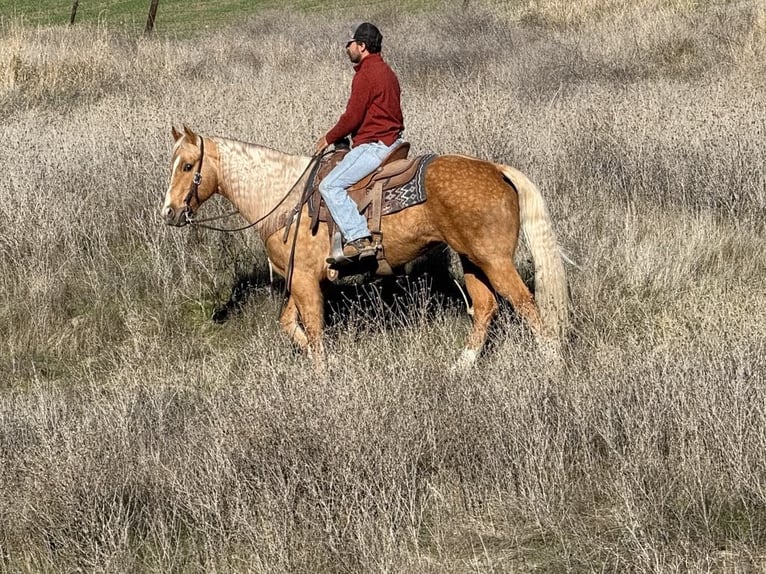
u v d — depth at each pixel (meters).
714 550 6.72
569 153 15.09
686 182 13.71
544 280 9.32
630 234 12.30
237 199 10.32
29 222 13.63
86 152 16.00
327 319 11.73
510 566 6.81
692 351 8.84
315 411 8.17
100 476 7.90
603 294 11.12
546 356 9.05
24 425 9.32
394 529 7.21
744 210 13.01
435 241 9.62
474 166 9.38
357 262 9.76
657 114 16.00
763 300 10.55
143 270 13.12
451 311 11.23
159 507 7.71
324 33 32.84
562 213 12.95
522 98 20.12
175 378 10.64
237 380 10.03
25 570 7.33
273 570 6.77
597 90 19.47
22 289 12.87
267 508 7.37
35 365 11.67
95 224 13.95
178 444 8.55
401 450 7.74
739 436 7.32
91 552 7.20
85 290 12.95
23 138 17.12
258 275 12.80
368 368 8.94
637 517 6.84
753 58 22.45
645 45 25.55
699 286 11.27
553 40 27.30
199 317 12.43
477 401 8.33
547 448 7.68
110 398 10.09
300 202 9.88
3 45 28.19
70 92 26.14
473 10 33.84
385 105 9.74
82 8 48.72
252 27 36.75
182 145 10.22
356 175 9.58
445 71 24.52
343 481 7.49
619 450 7.77
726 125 14.59
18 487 8.13
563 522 7.13
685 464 7.37
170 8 47.47
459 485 7.73
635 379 8.35
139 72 27.98
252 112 17.86
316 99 19.75
